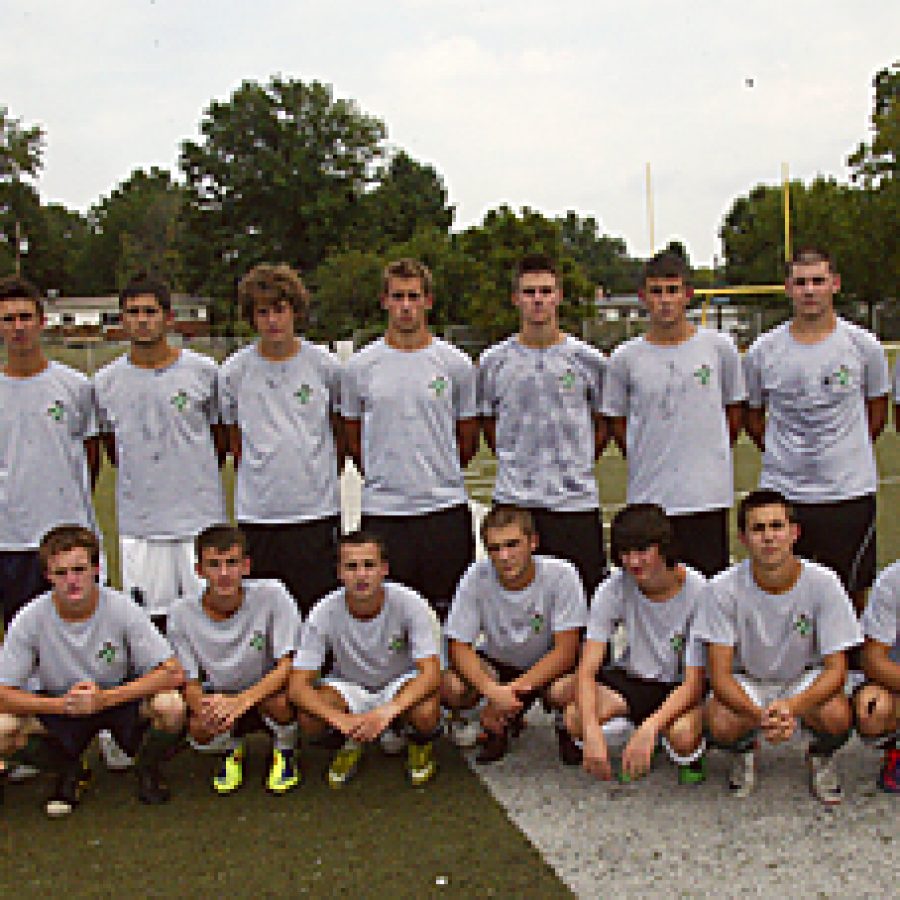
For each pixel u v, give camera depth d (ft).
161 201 276.41
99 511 33.12
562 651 13.11
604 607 12.96
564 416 15.30
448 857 10.66
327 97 182.39
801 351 15.26
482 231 123.95
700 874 10.14
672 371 15.21
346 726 12.09
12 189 224.53
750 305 143.43
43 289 231.09
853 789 12.04
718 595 12.17
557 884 10.04
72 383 15.33
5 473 14.88
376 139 185.26
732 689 11.72
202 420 15.47
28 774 12.93
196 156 177.17
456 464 15.65
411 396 15.12
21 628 12.26
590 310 121.08
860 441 15.28
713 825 11.22
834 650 11.76
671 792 12.14
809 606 12.00
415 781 12.56
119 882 10.37
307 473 15.29
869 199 125.59
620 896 9.77
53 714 11.98
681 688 12.29
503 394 15.56
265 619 13.07
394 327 15.43
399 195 186.91
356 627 12.93
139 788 12.49
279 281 14.88
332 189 179.42
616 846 10.79
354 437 15.93
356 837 11.20
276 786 12.46
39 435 14.92
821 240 145.69
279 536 15.26
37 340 15.01
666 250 15.33
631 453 15.71
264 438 15.23
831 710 11.48
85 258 277.03
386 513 15.25
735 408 15.99
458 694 13.26
